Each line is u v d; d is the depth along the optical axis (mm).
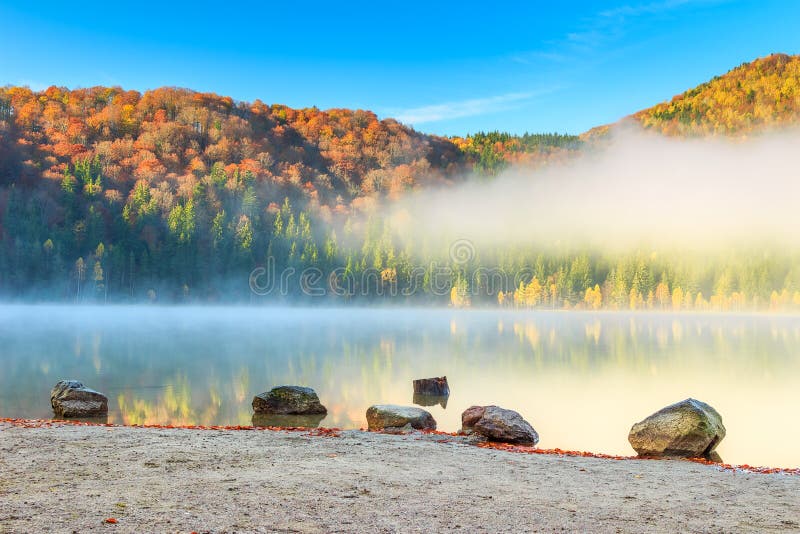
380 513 9102
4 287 123250
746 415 25719
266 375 37000
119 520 8328
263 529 8148
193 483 10695
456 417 25156
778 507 10141
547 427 22781
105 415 23922
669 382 35656
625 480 12219
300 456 13625
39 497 9477
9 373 35625
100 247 133250
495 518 9023
